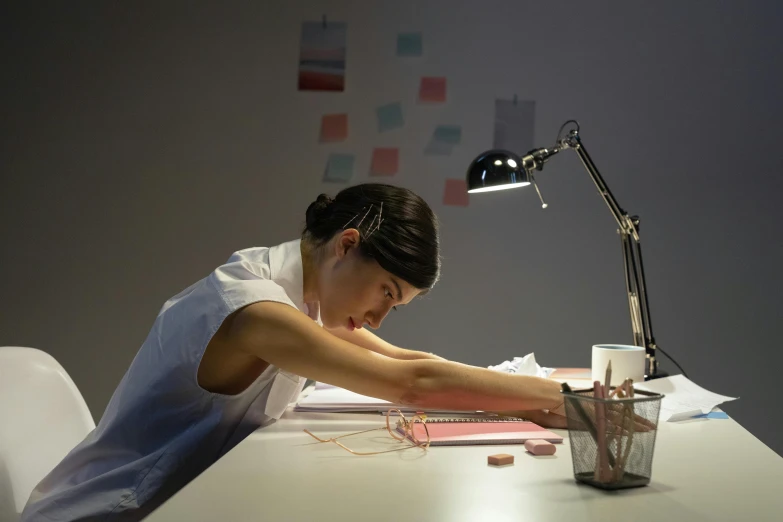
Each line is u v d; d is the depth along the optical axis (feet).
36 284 9.87
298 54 9.76
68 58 9.89
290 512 2.22
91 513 3.79
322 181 9.74
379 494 2.43
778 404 9.43
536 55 9.63
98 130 9.88
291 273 4.09
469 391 3.67
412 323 9.71
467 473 2.73
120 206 9.86
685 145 9.53
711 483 2.57
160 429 4.00
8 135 9.91
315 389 4.77
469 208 9.64
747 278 9.48
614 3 9.58
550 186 9.62
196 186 9.82
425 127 9.68
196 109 9.82
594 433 2.52
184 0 9.82
